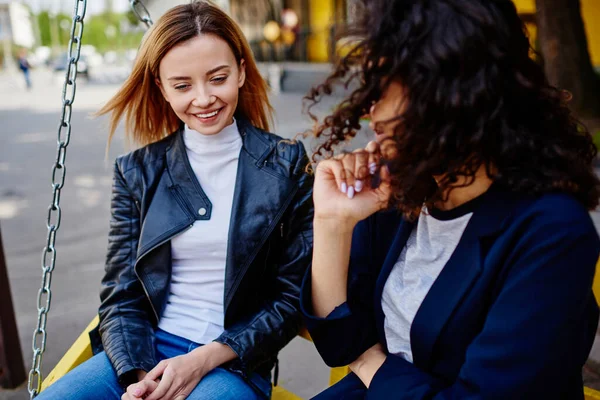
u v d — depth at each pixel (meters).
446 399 0.93
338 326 1.16
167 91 1.45
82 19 1.40
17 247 4.14
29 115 12.48
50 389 1.34
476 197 0.96
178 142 1.54
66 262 3.81
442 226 0.99
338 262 1.16
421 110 0.83
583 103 6.21
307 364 2.54
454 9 0.81
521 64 0.85
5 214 4.96
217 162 1.50
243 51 1.52
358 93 0.91
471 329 0.96
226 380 1.34
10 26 44.06
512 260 0.89
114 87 19.72
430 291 1.00
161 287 1.48
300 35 13.62
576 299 0.84
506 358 0.86
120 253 1.53
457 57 0.80
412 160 0.87
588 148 0.94
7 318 2.27
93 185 5.87
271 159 1.49
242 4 14.87
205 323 1.46
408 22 0.83
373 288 1.20
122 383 1.36
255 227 1.43
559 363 0.85
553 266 0.84
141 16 1.67
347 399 1.21
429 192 0.93
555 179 0.86
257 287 1.48
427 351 1.01
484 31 0.80
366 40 0.87
